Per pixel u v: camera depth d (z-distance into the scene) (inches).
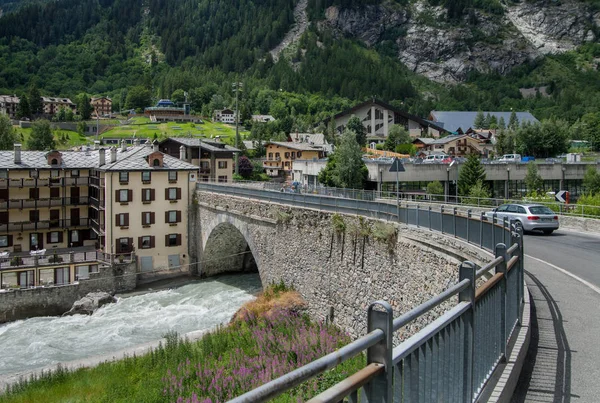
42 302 1931.6
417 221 1018.7
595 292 652.1
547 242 1136.8
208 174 3390.7
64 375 1181.7
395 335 1066.7
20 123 6825.8
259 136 6584.6
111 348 1518.2
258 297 1593.3
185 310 1855.3
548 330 484.1
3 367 1402.6
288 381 139.6
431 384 231.9
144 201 2317.9
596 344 439.8
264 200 1747.0
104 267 2089.1
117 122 7790.4
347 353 160.6
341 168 2906.0
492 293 340.8
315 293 1416.1
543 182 2874.0
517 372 360.8
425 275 962.7
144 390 989.8
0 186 2325.3
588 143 5954.7
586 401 328.2
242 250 2396.7
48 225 2426.2
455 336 263.3
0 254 2145.7
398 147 5447.8
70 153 2637.8
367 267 1194.6
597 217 1401.3
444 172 2866.6
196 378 1005.2
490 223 717.3
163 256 2362.2
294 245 1536.7
